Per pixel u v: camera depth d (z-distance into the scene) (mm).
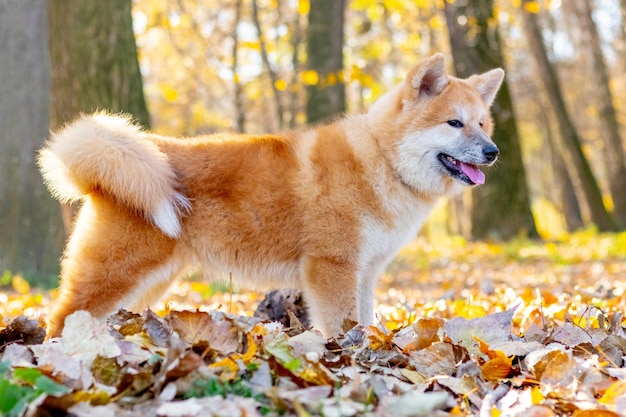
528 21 25547
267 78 23656
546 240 20672
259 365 3686
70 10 10352
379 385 3576
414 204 5758
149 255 5137
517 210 20453
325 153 5492
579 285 8992
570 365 3883
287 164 5457
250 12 22047
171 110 28047
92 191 5180
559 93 26297
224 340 4055
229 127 26562
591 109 39344
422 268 15539
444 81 5789
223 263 5461
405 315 6539
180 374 3393
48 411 3029
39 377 3189
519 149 20625
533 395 3576
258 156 5488
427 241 24594
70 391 3172
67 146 5066
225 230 5359
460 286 10891
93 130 5074
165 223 5047
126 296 5121
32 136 10484
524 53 33594
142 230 5102
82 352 3752
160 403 3236
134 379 3393
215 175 5355
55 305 5082
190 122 27125
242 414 3062
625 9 27422
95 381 3504
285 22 20609
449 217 42719
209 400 3168
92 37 10320
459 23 19078
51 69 10641
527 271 13445
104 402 3186
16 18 10328
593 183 26266
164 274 5270
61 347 3787
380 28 25609
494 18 19562
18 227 10430
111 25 10383
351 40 25453
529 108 39281
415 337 4598
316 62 16391
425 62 5641
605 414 3232
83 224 5156
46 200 10664
